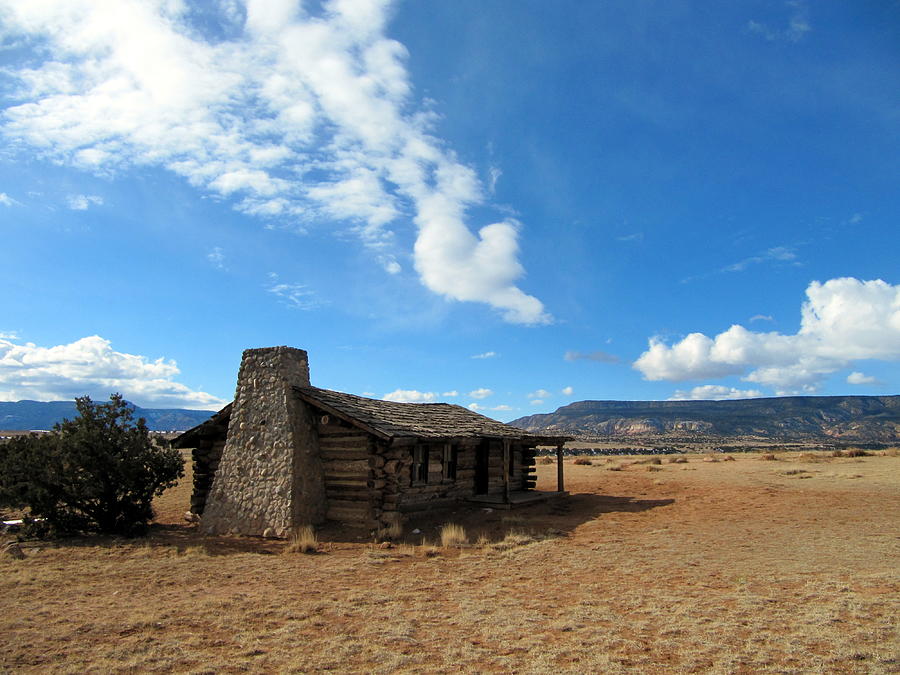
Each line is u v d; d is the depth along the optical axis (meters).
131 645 7.26
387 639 7.45
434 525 16.39
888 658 6.15
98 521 15.57
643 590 9.44
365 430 15.55
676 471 31.23
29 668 6.52
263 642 7.39
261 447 16.11
